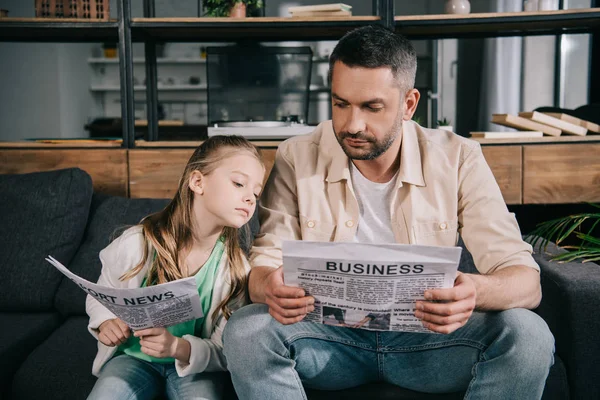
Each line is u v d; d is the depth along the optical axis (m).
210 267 1.27
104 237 1.72
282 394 1.12
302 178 1.36
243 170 1.21
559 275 1.32
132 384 1.16
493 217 1.27
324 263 0.98
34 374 1.31
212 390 1.18
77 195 1.76
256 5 2.21
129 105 1.96
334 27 2.00
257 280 1.21
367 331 1.19
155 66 2.27
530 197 1.94
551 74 3.94
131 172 1.97
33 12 4.66
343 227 1.31
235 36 2.22
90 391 1.25
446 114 4.64
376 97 1.12
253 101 2.31
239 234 1.44
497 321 1.11
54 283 1.68
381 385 1.24
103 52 5.45
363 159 1.19
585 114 2.18
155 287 1.01
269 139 2.01
